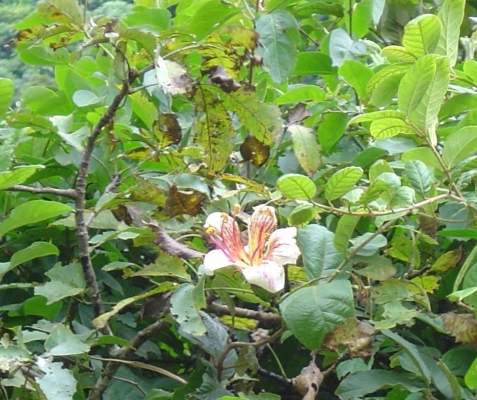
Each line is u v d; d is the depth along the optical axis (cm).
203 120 136
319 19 226
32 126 154
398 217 129
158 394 130
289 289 132
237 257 125
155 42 127
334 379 150
